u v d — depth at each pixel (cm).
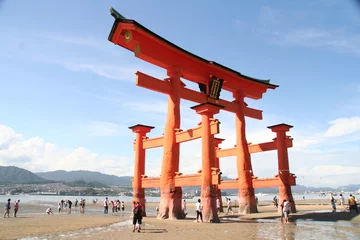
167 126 2309
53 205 6369
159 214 2159
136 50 2230
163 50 2383
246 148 2916
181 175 2128
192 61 2606
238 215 2570
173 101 2366
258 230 1573
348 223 1906
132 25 2080
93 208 5253
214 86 2752
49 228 1838
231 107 2970
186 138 2147
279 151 2722
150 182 2391
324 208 3322
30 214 3525
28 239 1379
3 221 2419
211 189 1914
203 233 1453
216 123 1919
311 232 1507
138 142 2566
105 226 1900
